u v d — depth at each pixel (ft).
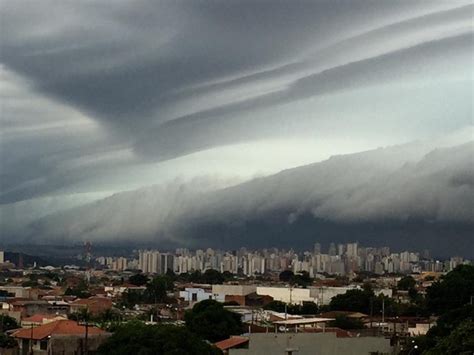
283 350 282.15
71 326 350.84
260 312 478.18
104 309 560.61
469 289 504.43
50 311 552.41
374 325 460.14
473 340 250.78
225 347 302.86
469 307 340.39
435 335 320.50
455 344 254.06
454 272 525.75
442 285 513.04
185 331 282.97
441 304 507.30
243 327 379.35
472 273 519.60
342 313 509.76
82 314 481.05
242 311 466.70
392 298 634.43
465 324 264.52
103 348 283.79
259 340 281.33
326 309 565.94
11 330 406.62
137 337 277.44
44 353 329.31
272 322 395.34
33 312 546.26
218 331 361.92
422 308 531.91
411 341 323.78
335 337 292.81
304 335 287.89
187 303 647.15
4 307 543.39
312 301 636.48
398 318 483.10
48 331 339.98
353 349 296.71
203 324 365.61
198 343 281.95
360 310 552.41
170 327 287.28
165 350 271.49
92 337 329.11
